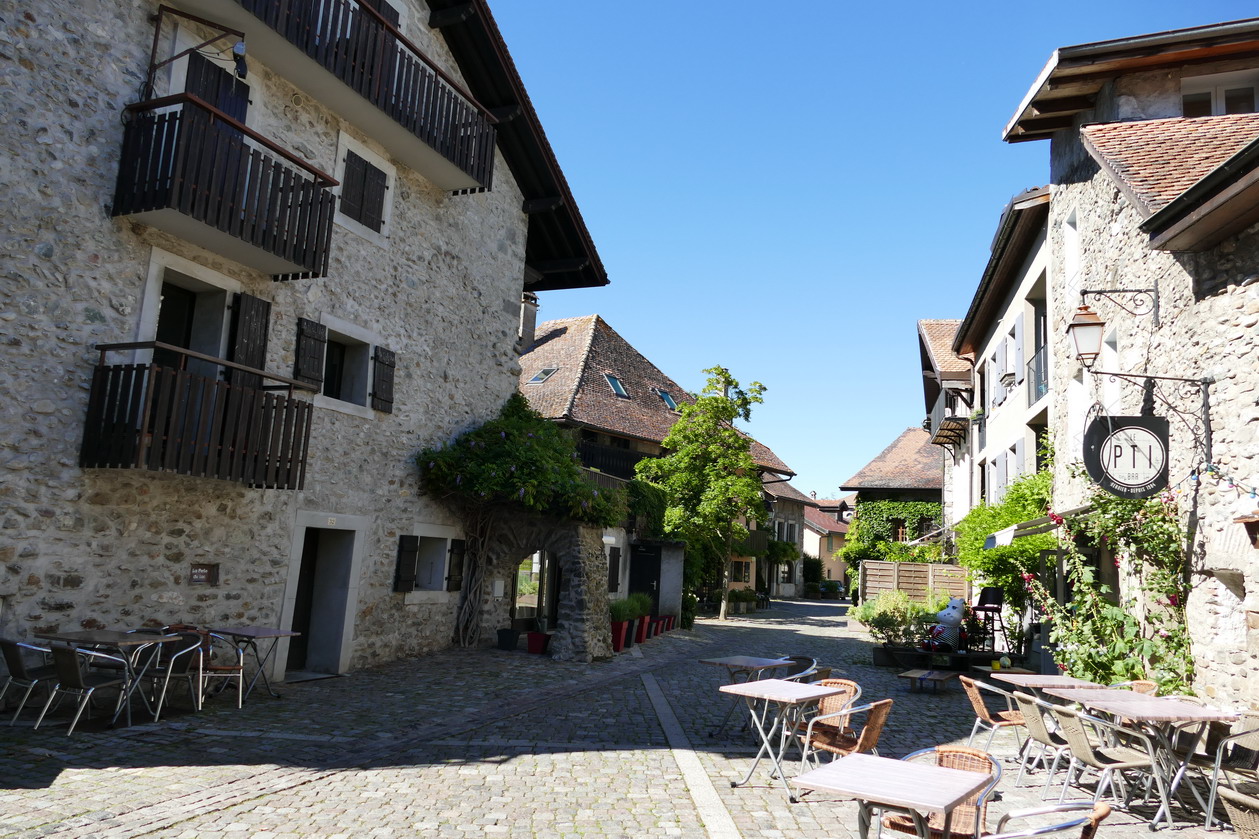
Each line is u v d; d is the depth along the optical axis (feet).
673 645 54.24
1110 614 29.37
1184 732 21.95
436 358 42.75
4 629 23.26
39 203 24.31
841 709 21.34
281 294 33.01
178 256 28.35
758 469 79.51
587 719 27.91
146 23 27.55
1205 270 25.03
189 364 30.14
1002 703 34.27
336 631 35.94
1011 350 57.26
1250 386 22.65
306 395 33.88
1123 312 32.07
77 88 25.36
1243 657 22.68
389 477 39.06
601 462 76.89
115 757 20.42
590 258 54.54
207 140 26.55
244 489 31.07
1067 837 15.23
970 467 73.61
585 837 16.25
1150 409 28.86
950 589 66.28
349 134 37.11
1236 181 21.24
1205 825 17.81
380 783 19.45
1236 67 33.76
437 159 40.34
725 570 84.89
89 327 25.49
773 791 19.81
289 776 19.63
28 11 24.23
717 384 78.02
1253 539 21.56
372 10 34.27
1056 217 42.11
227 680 29.73
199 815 16.60
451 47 44.65
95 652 23.35
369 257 37.99
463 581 45.37
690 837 16.39
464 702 30.09
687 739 25.30
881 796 11.64
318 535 37.11
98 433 24.98
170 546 28.12
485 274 47.37
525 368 87.76
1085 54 34.53
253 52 31.65
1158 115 34.47
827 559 182.09
